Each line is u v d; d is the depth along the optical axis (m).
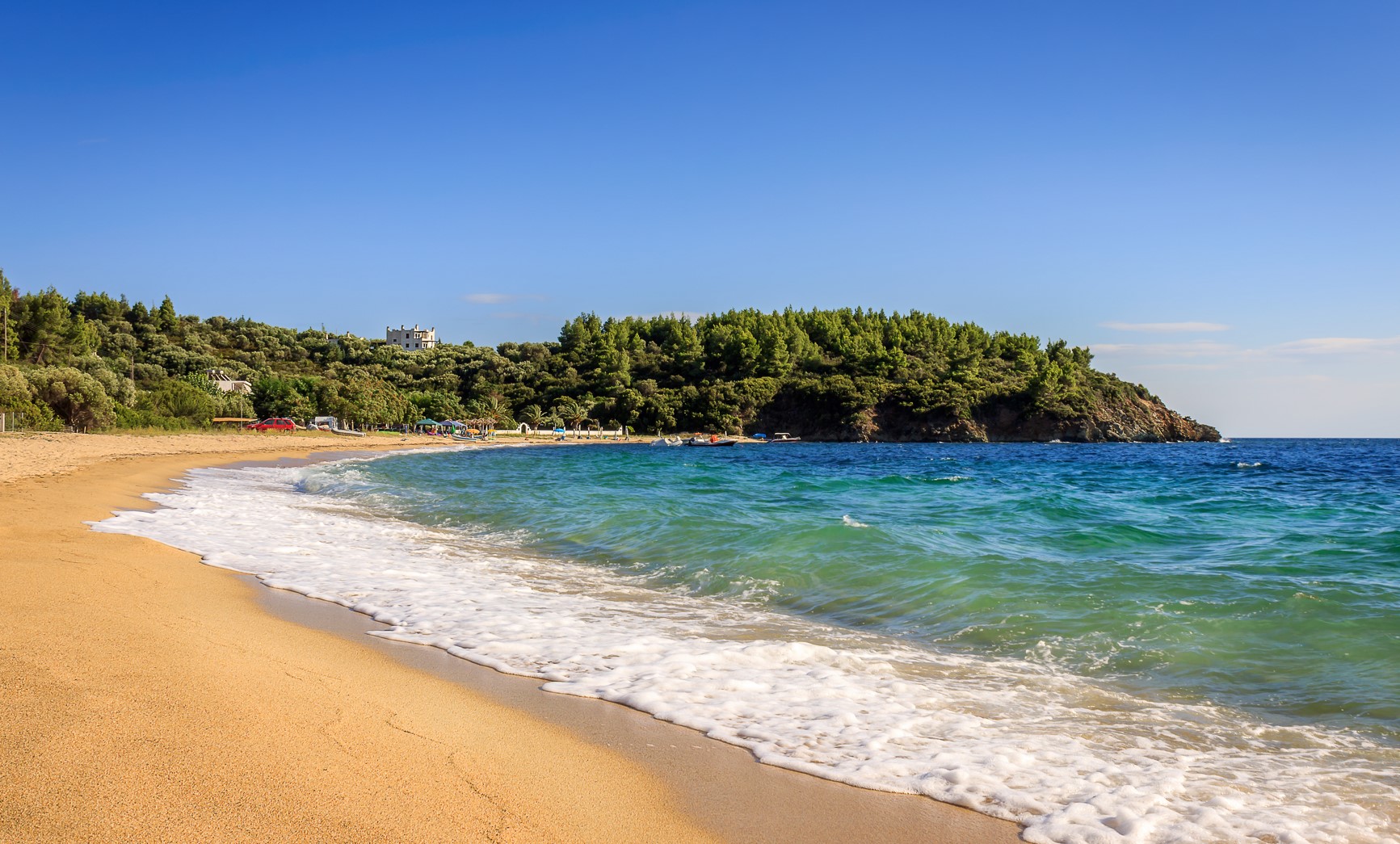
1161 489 31.08
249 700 5.52
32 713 4.90
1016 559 12.49
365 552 13.44
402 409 117.12
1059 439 144.25
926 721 5.98
